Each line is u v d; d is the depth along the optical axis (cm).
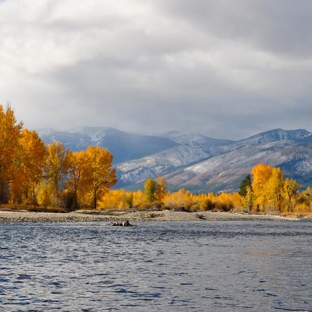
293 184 15325
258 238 4841
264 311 1571
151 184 15412
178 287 1964
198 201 16888
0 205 7744
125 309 1580
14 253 3047
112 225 6488
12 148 7506
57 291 1852
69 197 9769
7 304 1620
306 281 2128
